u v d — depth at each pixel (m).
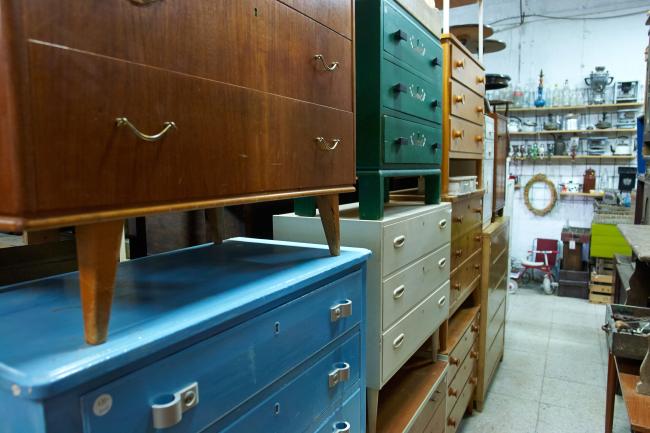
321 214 1.06
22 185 0.46
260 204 1.63
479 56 2.47
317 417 0.95
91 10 0.52
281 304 0.82
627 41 4.86
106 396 0.52
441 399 1.92
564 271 4.86
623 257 2.97
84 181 0.52
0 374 0.48
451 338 2.18
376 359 1.34
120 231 0.58
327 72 0.98
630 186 4.83
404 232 1.45
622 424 2.49
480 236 2.59
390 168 1.40
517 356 3.41
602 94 4.87
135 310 0.68
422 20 1.58
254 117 0.78
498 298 3.06
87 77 0.52
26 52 0.46
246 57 0.76
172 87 0.63
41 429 0.47
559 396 2.83
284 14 0.84
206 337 0.66
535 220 5.46
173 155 0.64
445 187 1.96
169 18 0.62
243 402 0.74
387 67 1.34
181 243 1.50
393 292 1.39
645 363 1.40
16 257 1.05
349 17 1.07
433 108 1.72
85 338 0.55
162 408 0.58
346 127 1.07
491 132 2.86
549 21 5.13
